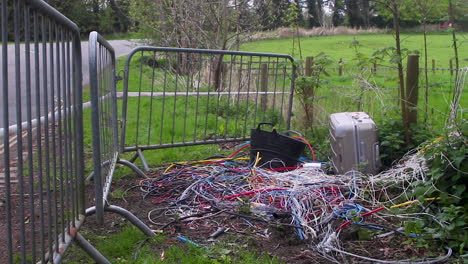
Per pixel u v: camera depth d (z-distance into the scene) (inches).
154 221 159.8
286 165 209.8
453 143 153.7
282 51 525.0
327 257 132.4
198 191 183.8
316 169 200.1
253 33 498.6
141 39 641.6
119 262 130.1
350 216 153.9
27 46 85.7
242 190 183.5
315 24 669.3
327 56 251.1
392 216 156.8
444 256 130.6
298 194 171.9
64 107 108.7
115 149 204.1
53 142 102.3
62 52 106.7
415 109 214.4
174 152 255.0
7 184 80.3
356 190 177.6
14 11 79.2
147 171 217.2
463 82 189.2
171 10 520.1
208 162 225.8
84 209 129.1
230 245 140.6
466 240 132.3
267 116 307.4
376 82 257.6
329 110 264.7
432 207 153.9
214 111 348.8
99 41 142.3
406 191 174.7
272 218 159.0
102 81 161.2
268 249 138.6
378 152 195.3
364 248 138.6
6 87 76.4
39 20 93.0
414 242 140.0
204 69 441.4
